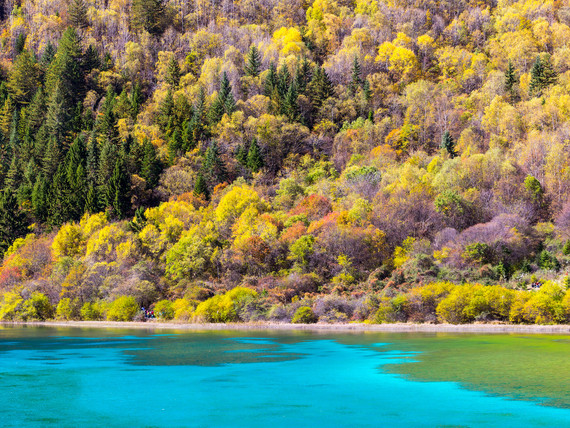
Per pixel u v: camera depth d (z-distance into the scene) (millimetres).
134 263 73938
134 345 39062
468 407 20438
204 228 80125
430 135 115750
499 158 86625
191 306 61031
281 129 115625
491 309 50531
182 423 18891
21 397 22703
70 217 94562
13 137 122500
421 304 52344
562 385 23875
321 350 35344
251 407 20859
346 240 67188
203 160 108438
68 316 65938
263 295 60125
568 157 86625
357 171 95375
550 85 116500
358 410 20266
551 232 70062
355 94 135750
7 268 77438
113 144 108625
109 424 18797
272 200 95750
